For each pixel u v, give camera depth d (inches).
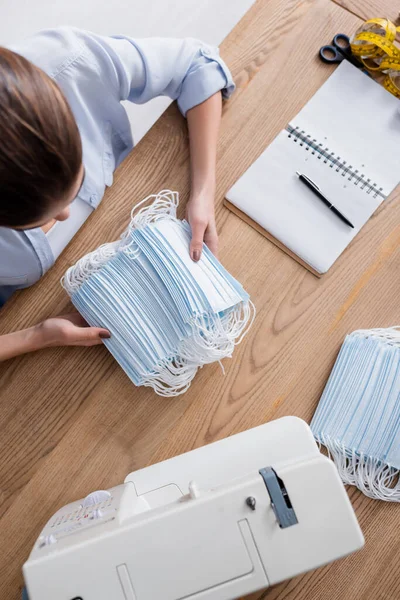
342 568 32.7
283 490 23.3
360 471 33.9
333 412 34.8
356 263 37.6
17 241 35.8
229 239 37.9
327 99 39.9
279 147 39.1
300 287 37.3
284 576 22.7
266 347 36.3
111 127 42.8
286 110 39.8
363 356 35.4
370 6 41.5
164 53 39.5
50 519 31.0
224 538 22.8
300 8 41.3
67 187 26.9
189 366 34.7
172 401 35.4
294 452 31.8
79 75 37.6
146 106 66.1
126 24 70.5
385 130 39.5
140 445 34.7
